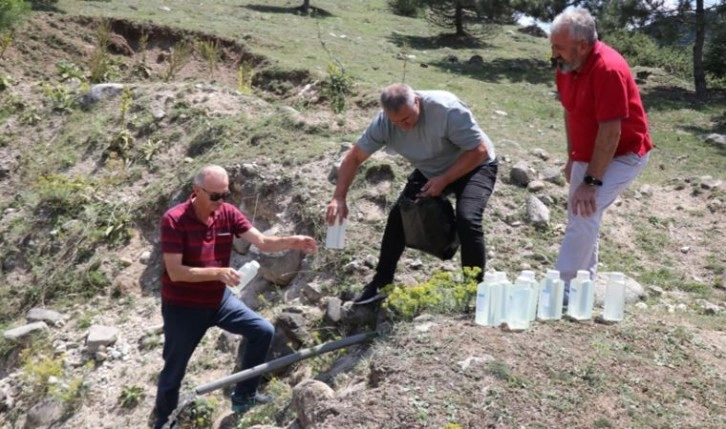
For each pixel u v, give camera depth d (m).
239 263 7.37
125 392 6.30
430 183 5.22
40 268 8.26
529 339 4.91
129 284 7.81
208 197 5.10
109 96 10.73
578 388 4.43
